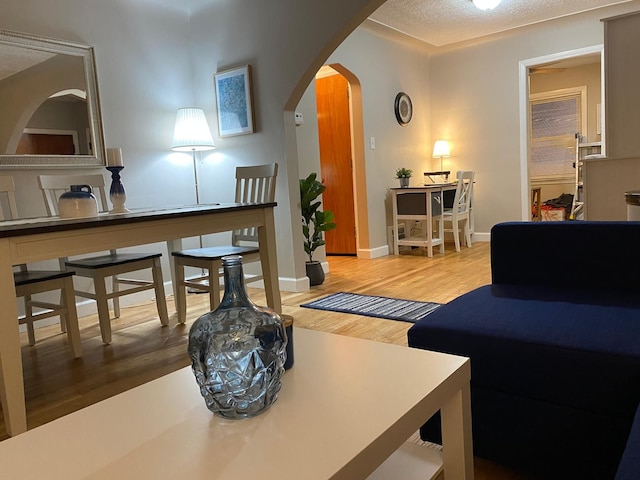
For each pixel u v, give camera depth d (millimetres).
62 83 3432
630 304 1533
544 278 1915
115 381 2281
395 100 5719
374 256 5434
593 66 6902
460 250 5535
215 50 4145
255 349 935
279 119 3832
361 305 3369
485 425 1397
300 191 4082
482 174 6105
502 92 5852
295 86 3703
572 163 7223
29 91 3250
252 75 3938
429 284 3932
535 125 7469
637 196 2168
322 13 3496
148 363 2494
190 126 3988
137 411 952
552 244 1891
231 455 777
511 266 1982
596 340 1251
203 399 991
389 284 4023
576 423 1251
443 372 1039
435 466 1110
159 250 4109
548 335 1311
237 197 3314
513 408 1346
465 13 4895
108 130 3732
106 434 869
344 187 5617
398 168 5836
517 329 1368
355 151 5316
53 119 3387
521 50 5664
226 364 912
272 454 772
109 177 3738
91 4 3611
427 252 5512
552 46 5469
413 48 6008
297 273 3918
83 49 3545
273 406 921
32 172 3301
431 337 1465
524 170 5812
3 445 848
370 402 917
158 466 758
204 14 4168
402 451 1175
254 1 3848
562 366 1253
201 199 4430
